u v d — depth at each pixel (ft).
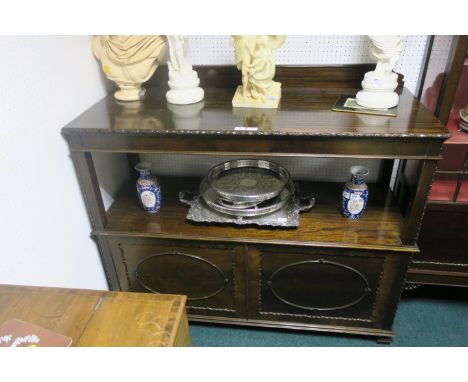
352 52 4.17
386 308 4.14
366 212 4.27
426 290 5.09
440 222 4.12
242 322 4.52
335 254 3.84
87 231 4.09
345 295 4.14
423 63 4.07
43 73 3.21
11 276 2.96
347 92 4.14
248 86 3.78
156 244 4.10
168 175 5.15
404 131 3.07
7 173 2.85
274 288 4.21
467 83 3.89
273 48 3.60
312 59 4.28
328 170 4.91
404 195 4.31
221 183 4.30
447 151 4.14
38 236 3.26
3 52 2.77
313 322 4.42
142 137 3.40
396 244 3.71
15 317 2.33
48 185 3.36
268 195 3.95
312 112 3.59
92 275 4.25
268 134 3.18
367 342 4.43
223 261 4.09
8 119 2.84
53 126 3.38
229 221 4.04
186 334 2.57
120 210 4.44
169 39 3.67
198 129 3.27
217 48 4.32
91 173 3.75
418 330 4.52
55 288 2.56
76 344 2.15
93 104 4.05
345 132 3.09
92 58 4.00
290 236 3.87
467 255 4.27
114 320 2.31
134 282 4.49
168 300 2.46
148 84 4.51
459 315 4.72
